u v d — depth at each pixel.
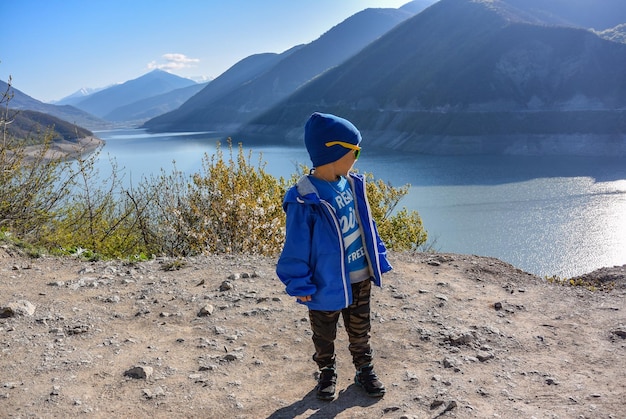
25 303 4.70
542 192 110.94
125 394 3.30
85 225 9.89
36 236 8.53
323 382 3.28
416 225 16.72
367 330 3.30
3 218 8.12
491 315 4.67
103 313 4.70
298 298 3.11
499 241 78.75
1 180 7.92
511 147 180.75
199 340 4.12
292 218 3.01
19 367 3.64
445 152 188.12
